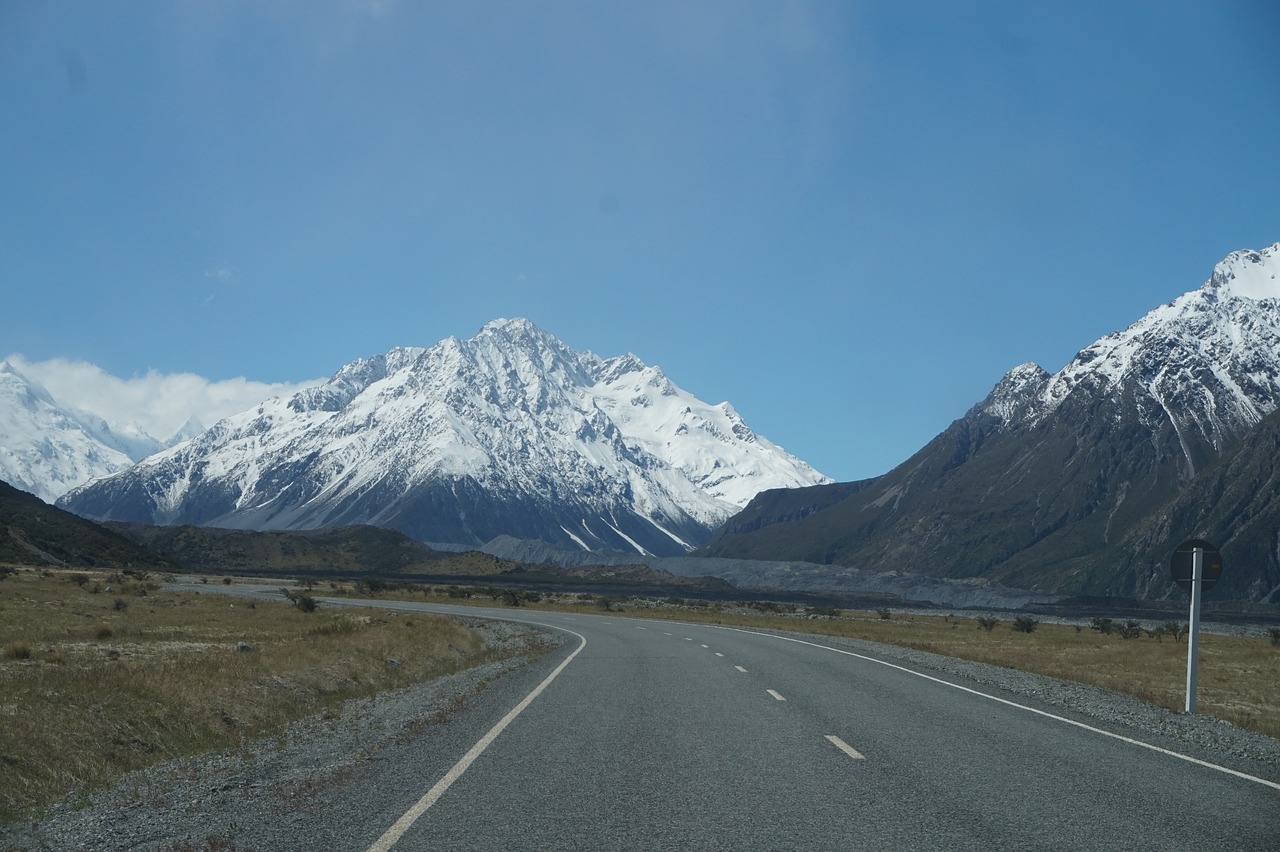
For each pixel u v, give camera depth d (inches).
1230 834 388.5
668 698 802.8
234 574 6953.7
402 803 423.2
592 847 360.2
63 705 660.7
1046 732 644.1
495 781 468.4
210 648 1226.6
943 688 912.9
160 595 3063.5
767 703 772.6
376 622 1843.0
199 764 554.6
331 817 400.2
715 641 1630.2
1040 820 403.5
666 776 482.3
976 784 470.9
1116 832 387.9
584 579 7864.2
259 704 793.6
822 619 3321.9
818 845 364.2
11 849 375.6
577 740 588.1
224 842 365.1
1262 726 802.8
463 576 7780.5
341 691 940.6
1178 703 903.7
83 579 3292.3
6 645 1083.9
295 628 1761.8
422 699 822.5
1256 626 3973.9
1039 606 7096.5
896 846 363.9
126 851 364.8
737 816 404.5
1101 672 1380.4
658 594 6284.5
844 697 819.4
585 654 1320.1
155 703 717.3
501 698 801.6
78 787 524.4
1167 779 495.2
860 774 490.9
